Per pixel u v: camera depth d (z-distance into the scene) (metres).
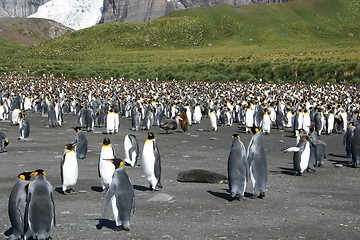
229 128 27.11
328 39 161.38
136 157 14.67
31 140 20.50
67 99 38.19
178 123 26.53
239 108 30.02
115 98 39.62
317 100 36.97
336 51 106.38
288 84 58.72
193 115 30.03
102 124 27.69
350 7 186.62
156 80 71.69
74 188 11.52
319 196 11.09
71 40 162.25
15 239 7.26
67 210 9.50
